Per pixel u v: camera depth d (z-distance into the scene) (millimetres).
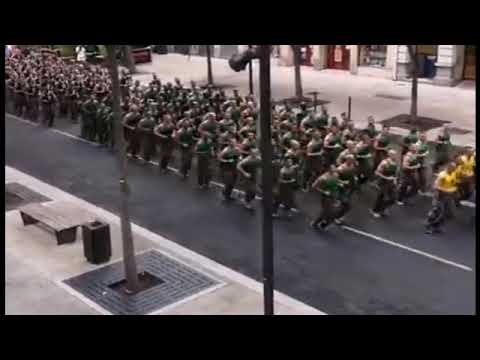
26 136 28312
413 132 21578
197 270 15812
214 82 36750
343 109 30438
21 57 38000
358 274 15586
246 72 38844
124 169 14148
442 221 17734
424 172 20234
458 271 15656
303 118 23516
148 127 23844
